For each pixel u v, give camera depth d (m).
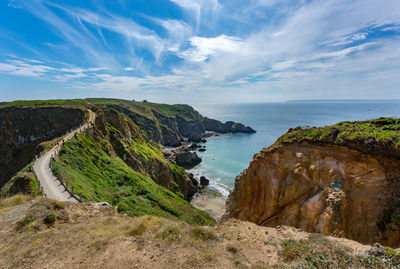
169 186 62.97
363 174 13.41
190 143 136.50
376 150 13.15
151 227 11.21
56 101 97.81
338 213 13.53
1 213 13.93
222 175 78.25
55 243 9.84
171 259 8.40
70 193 21.78
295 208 16.83
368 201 12.78
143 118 131.75
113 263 8.32
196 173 80.81
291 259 8.75
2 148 62.97
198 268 7.86
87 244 9.66
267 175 21.02
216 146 122.62
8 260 8.80
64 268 8.15
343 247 8.96
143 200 35.78
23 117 65.00
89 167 35.38
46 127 61.91
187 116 177.12
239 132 163.00
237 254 9.19
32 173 25.70
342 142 15.08
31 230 11.48
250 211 22.22
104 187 31.89
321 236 10.70
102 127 58.12
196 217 38.28
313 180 16.41
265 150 22.62
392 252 7.59
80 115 61.16
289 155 19.00
